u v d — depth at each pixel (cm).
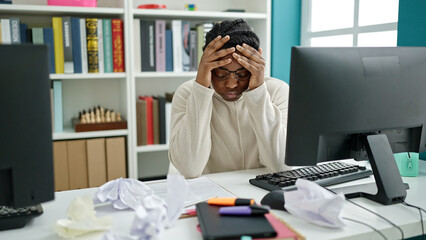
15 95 72
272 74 262
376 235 82
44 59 74
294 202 88
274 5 255
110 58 223
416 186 115
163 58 232
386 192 97
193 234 80
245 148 149
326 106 96
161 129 237
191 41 236
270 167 136
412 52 106
